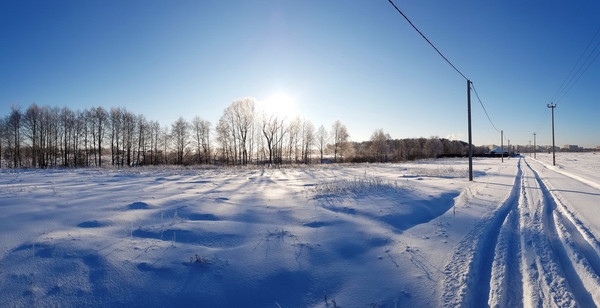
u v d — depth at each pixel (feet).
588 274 15.01
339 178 62.69
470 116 60.44
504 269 15.67
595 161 169.07
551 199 38.65
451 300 12.34
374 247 18.30
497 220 26.32
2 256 14.82
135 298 11.84
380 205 29.71
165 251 16.02
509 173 83.35
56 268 13.70
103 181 53.26
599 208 31.94
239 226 21.40
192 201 30.73
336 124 202.18
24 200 29.76
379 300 12.48
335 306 12.01
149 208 26.94
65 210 25.29
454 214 27.71
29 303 11.12
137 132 174.40
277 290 13.15
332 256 16.57
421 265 15.69
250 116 159.74
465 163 165.68
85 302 11.42
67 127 161.27
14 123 146.72
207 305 11.84
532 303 12.37
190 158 175.11
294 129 185.16
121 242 17.07
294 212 25.94
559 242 20.40
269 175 72.84
